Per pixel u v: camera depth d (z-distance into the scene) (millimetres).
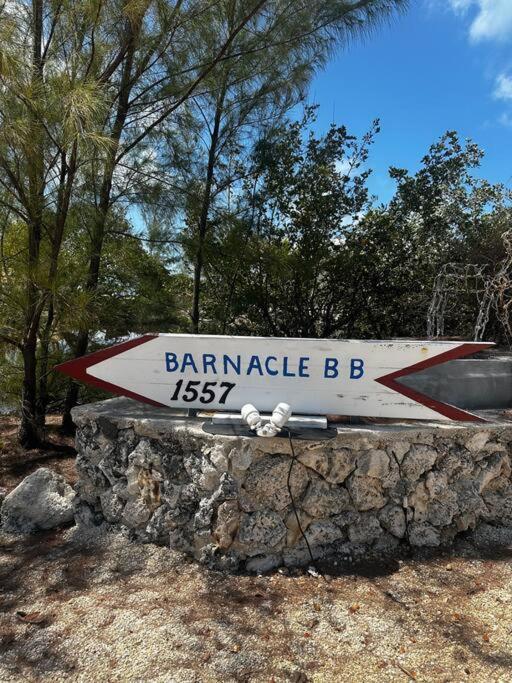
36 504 3090
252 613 2219
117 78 4145
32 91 3201
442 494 2697
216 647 2016
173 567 2572
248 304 6395
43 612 2244
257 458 2590
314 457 2594
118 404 3191
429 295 6500
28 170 3492
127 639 2061
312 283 6625
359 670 1899
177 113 4766
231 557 2537
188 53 4324
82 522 3008
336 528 2631
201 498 2635
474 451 2758
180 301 5902
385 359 2676
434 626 2117
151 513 2803
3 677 1883
